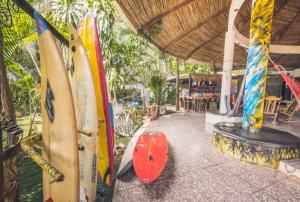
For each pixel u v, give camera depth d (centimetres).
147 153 266
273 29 550
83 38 188
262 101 307
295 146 264
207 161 296
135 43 929
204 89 1073
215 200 193
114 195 202
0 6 168
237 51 753
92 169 142
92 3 383
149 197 199
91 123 141
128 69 1057
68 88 86
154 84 962
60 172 85
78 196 86
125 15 341
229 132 320
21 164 343
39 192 265
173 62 1453
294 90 298
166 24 452
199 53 723
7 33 275
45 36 93
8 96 136
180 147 371
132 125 571
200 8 421
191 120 716
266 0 279
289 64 912
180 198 197
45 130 107
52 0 369
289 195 202
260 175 247
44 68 101
